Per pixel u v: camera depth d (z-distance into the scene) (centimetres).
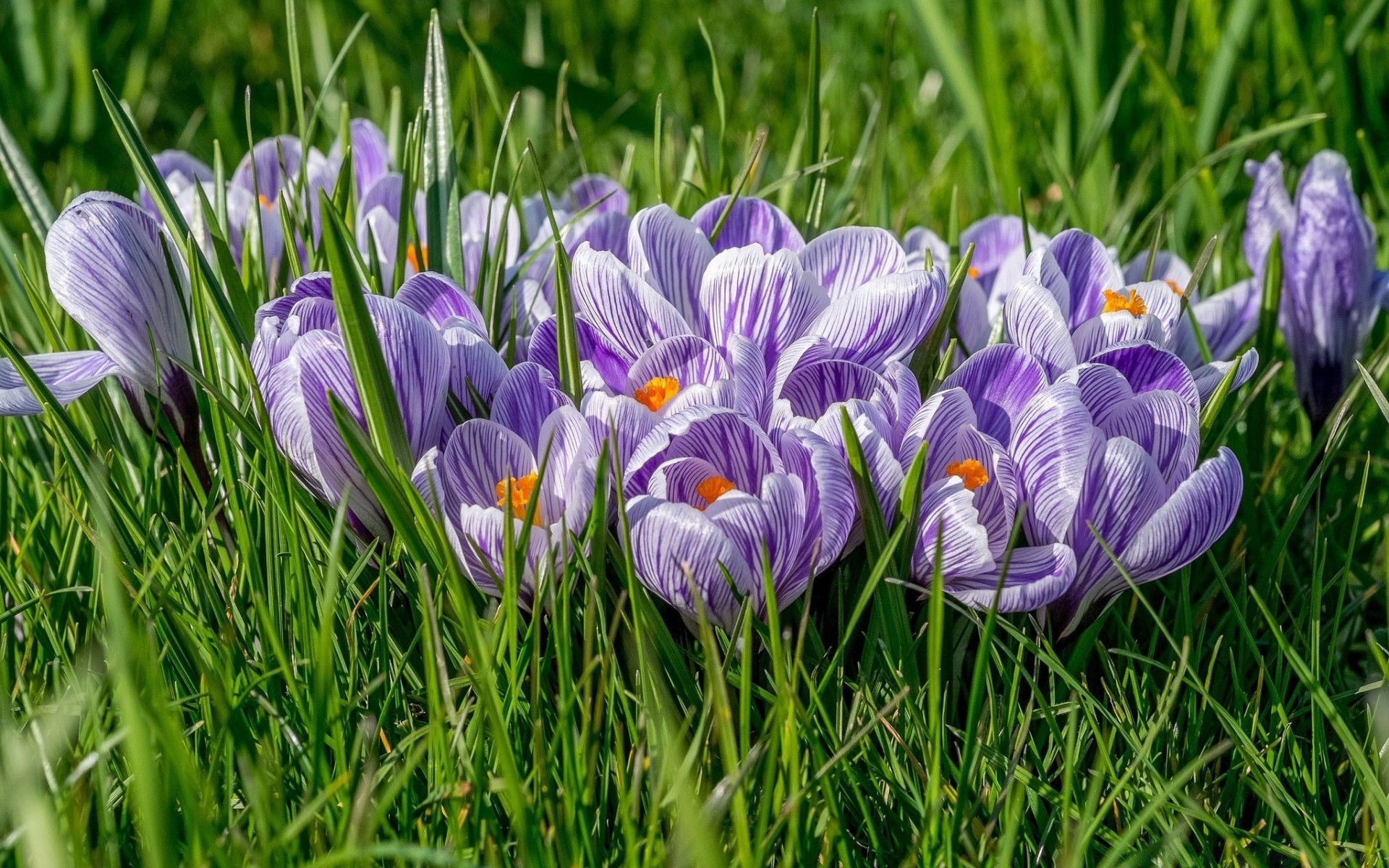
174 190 115
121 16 184
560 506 100
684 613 100
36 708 100
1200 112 136
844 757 98
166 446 106
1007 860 97
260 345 101
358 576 103
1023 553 101
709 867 94
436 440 102
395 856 97
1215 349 111
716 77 116
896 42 185
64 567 104
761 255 103
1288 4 133
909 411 102
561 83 120
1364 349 112
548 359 104
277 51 199
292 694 99
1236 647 105
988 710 101
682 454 101
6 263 113
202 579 102
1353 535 104
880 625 101
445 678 98
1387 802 99
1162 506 101
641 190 133
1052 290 105
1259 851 101
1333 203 110
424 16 184
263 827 95
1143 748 99
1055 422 100
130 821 99
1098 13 138
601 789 100
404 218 109
